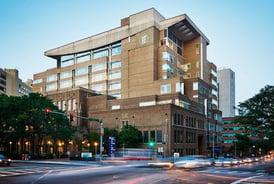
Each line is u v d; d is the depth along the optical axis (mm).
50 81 115812
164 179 22719
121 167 37531
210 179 23781
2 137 59531
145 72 88812
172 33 95500
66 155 66375
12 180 21484
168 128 64125
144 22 91938
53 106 61219
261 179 24656
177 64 95250
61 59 116312
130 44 94625
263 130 40844
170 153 62750
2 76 143125
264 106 39344
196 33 98125
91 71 104625
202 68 97875
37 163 45375
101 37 103188
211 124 93125
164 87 83688
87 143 67562
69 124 64875
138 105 78375
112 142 51656
